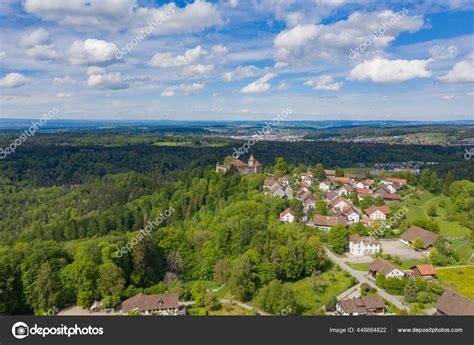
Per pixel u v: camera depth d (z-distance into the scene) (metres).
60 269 96.25
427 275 96.31
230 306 87.88
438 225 138.50
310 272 103.12
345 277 101.19
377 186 191.50
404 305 83.94
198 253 114.31
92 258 99.00
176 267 109.38
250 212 137.88
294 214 139.00
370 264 102.06
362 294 90.62
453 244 120.44
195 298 90.12
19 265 94.00
